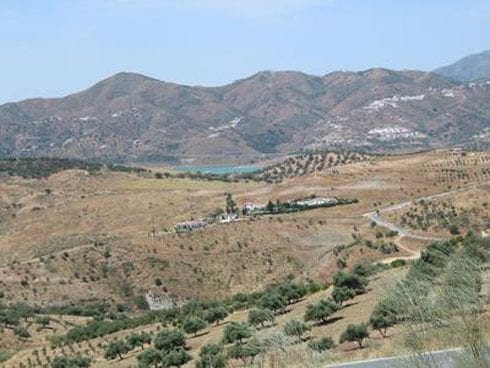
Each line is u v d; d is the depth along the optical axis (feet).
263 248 527.81
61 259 531.50
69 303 466.29
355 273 205.36
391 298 28.07
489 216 477.36
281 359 33.71
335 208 620.08
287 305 227.61
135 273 514.27
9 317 377.30
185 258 533.96
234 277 504.02
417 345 26.18
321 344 104.63
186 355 168.14
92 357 253.03
